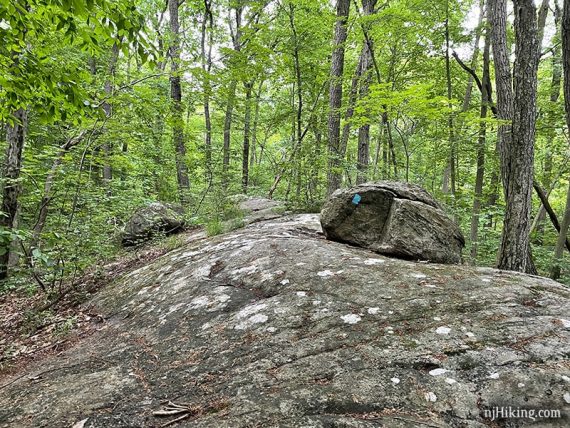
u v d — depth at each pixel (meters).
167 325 3.28
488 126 7.71
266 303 3.18
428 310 2.72
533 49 5.05
